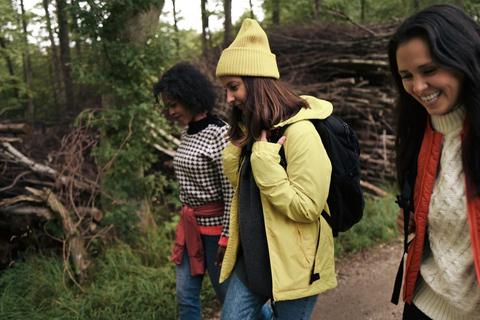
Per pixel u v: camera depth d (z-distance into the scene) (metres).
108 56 3.90
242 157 1.95
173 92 2.21
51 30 6.80
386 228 4.63
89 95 6.39
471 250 1.28
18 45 6.68
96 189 4.14
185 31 5.03
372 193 5.66
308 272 1.72
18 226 3.81
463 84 1.16
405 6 8.50
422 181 1.37
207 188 2.28
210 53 7.38
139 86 4.04
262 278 1.78
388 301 3.30
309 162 1.65
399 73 1.30
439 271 1.35
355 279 3.74
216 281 2.38
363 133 6.30
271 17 11.13
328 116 1.79
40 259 3.74
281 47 7.41
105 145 4.12
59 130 6.12
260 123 1.75
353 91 6.37
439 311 1.43
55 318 2.99
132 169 4.25
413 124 1.44
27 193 4.05
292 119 1.72
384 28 7.55
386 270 3.85
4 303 3.18
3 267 3.84
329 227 1.81
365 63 6.57
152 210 4.78
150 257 3.82
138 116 4.08
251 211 1.80
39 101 9.55
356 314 3.17
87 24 3.66
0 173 4.05
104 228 3.78
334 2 8.01
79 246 3.55
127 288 3.28
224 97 5.26
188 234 2.34
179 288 2.39
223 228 2.21
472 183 1.20
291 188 1.66
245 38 1.79
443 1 6.89
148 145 4.46
